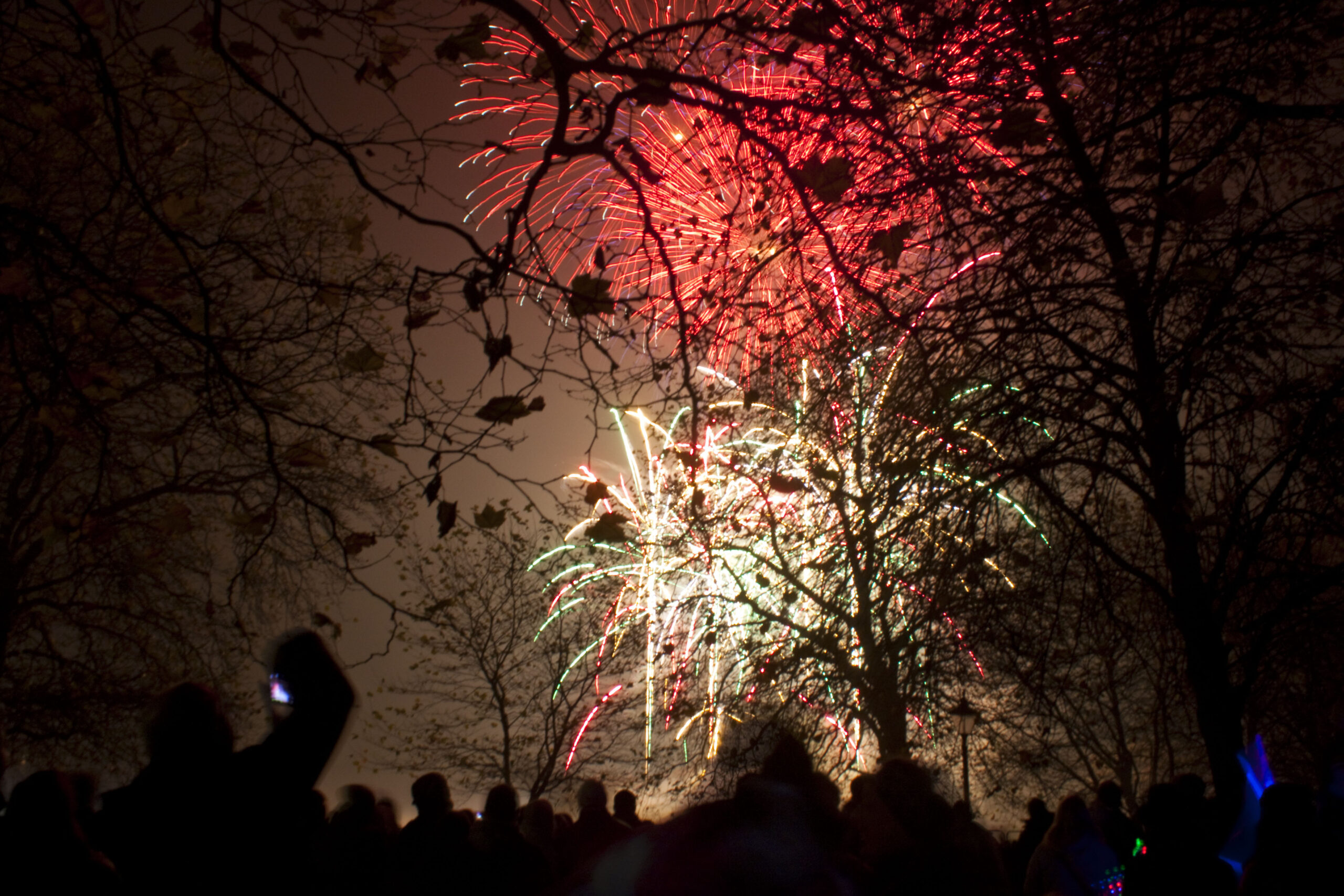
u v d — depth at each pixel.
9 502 10.98
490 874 4.75
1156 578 7.92
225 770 2.98
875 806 3.25
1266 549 7.22
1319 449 6.34
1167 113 6.52
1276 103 6.19
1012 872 6.91
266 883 2.89
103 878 3.32
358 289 3.96
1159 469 6.48
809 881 1.89
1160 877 4.11
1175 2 5.96
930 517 7.19
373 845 4.87
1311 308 6.57
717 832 1.89
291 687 3.14
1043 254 5.80
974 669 12.85
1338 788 4.77
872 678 11.52
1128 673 10.70
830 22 3.76
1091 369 6.38
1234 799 6.05
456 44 3.63
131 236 7.77
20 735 13.01
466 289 3.04
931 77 5.08
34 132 4.53
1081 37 5.79
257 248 5.07
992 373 6.95
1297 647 7.34
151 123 4.68
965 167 5.11
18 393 4.69
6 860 3.19
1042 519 8.24
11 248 4.43
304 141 3.80
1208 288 6.36
